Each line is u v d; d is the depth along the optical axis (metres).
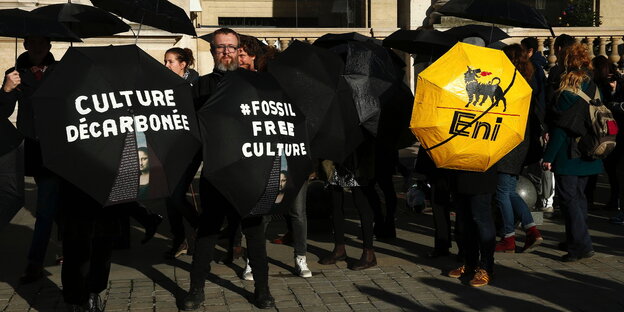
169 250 7.42
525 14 6.95
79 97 4.74
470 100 5.70
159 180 4.81
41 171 6.27
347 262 7.07
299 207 6.55
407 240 8.04
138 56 5.03
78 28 7.16
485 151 5.81
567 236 7.02
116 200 4.72
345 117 5.95
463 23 16.19
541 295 6.01
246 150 5.08
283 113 5.30
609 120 6.76
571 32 15.96
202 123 5.07
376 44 6.83
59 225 7.09
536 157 7.22
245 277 6.50
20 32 6.02
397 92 6.46
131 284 6.40
